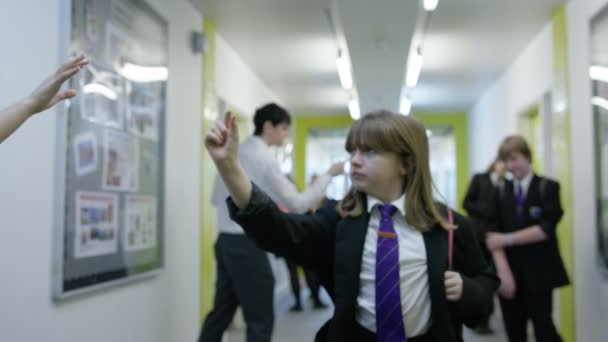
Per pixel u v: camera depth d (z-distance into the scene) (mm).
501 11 4203
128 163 2766
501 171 3395
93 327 2459
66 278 2186
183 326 3611
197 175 3953
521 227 2816
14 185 1925
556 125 4141
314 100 7867
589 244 3443
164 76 3270
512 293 2766
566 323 3941
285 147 7992
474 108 8312
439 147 10672
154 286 3146
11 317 1907
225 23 4438
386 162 1327
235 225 2891
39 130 2059
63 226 2164
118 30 2656
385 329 1222
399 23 4281
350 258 1279
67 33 2189
